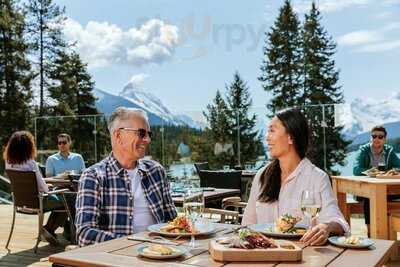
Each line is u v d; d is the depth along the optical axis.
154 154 8.46
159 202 2.43
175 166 8.34
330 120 7.74
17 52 23.52
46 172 6.17
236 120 8.24
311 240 1.86
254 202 2.52
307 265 1.58
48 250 4.92
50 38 24.78
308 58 27.45
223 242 1.76
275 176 2.42
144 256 1.68
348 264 1.59
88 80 26.05
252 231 1.89
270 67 27.88
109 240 2.01
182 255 1.71
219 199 4.34
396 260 4.11
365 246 1.81
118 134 2.36
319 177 2.36
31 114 23.73
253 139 8.14
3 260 4.50
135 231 2.32
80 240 2.16
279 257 1.63
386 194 3.99
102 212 2.28
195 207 2.16
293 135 2.37
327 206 2.29
